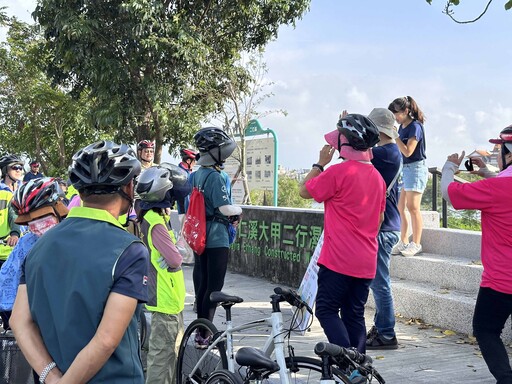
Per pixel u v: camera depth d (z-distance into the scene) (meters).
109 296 2.01
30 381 3.64
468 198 3.73
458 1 5.52
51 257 2.08
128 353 2.11
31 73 26.92
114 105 17.64
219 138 5.54
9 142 28.89
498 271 3.66
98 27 16.69
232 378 3.80
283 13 18.95
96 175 2.12
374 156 5.29
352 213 4.23
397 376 4.93
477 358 5.41
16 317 2.13
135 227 4.43
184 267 11.34
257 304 7.74
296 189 16.09
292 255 9.07
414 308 6.76
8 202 6.62
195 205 5.40
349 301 4.38
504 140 3.83
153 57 17.16
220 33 19.55
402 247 7.49
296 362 3.53
